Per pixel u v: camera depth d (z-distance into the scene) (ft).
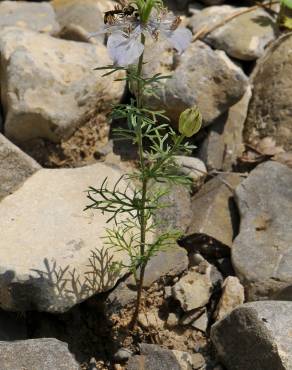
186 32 12.39
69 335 15.55
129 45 11.85
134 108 13.16
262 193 16.72
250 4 21.62
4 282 14.28
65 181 16.47
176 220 16.44
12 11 20.68
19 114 17.19
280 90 18.51
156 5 12.28
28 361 13.44
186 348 15.28
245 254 15.83
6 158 16.28
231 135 18.39
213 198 17.04
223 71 17.83
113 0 21.66
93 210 15.81
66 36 19.72
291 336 13.52
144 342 15.51
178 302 15.66
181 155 17.94
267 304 14.08
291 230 16.06
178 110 17.63
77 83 17.54
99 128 17.93
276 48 19.21
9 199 16.05
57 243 15.02
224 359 14.46
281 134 18.17
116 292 15.38
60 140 17.49
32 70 17.40
